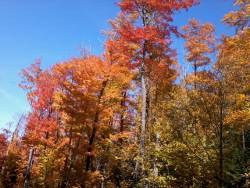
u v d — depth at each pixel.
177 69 16.09
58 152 18.91
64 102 17.36
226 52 10.31
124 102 20.41
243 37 12.99
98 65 17.42
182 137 10.43
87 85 17.41
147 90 16.36
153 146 13.55
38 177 23.19
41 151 22.83
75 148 17.28
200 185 10.31
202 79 9.96
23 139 20.78
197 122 10.14
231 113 9.62
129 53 15.87
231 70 9.81
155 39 14.73
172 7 14.89
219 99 9.62
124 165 18.31
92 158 19.77
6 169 34.09
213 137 9.93
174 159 11.19
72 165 17.70
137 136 17.22
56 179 19.59
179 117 10.63
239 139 11.12
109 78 17.52
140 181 14.46
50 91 21.17
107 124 18.47
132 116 20.45
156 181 12.77
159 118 13.21
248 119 9.57
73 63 20.91
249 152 10.85
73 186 17.02
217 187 9.46
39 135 20.17
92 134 17.64
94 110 17.27
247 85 9.80
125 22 17.27
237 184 9.96
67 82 17.84
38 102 21.00
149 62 15.35
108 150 18.98
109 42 16.95
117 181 21.25
